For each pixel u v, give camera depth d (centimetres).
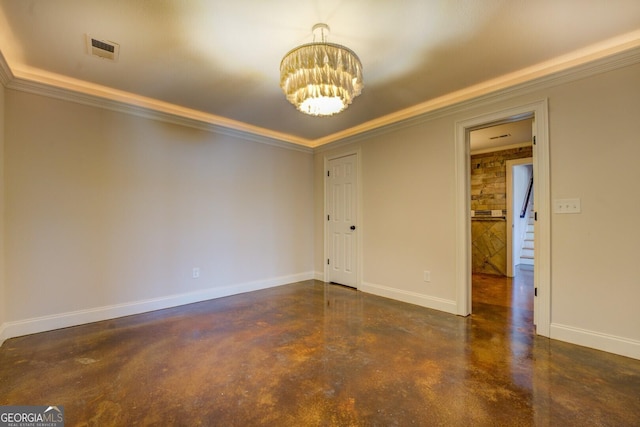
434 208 332
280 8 180
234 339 253
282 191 459
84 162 290
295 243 475
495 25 197
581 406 162
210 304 354
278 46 221
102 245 299
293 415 157
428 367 205
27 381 187
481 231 544
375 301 364
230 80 275
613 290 224
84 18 188
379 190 391
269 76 267
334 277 464
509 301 364
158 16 187
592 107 232
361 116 369
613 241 224
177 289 350
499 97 280
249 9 181
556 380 188
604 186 228
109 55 232
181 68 253
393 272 374
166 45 219
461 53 230
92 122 295
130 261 317
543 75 250
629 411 158
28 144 262
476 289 424
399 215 367
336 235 461
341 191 452
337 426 149
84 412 158
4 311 249
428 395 173
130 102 311
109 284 303
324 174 479
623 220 221
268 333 266
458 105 306
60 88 272
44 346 237
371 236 402
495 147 514
